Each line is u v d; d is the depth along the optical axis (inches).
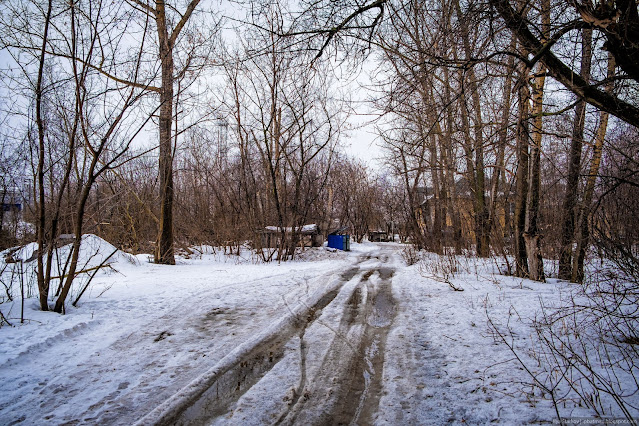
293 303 302.5
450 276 421.4
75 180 289.3
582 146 314.0
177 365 170.4
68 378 155.3
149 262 622.5
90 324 232.7
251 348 194.2
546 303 257.8
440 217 763.4
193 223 928.9
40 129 241.1
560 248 389.1
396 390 142.7
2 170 246.8
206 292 347.3
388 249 1174.3
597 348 167.0
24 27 243.9
